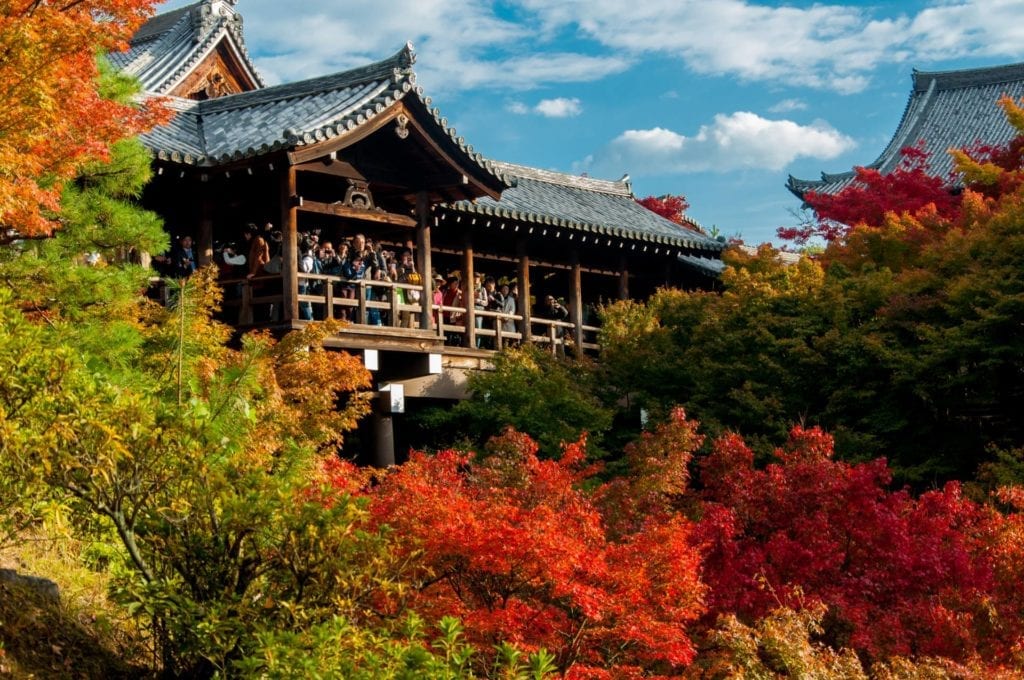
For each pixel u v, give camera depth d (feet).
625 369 75.97
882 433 67.87
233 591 27.96
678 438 47.14
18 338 26.55
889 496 43.34
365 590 28.66
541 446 68.08
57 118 38.27
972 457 66.80
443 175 72.38
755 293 74.43
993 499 59.36
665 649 33.45
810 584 40.60
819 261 91.91
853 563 42.19
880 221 105.60
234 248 69.62
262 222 75.05
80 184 47.83
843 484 42.09
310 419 49.21
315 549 27.43
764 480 43.27
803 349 69.31
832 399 68.23
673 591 35.01
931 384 66.85
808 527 41.45
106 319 43.37
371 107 66.49
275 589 28.04
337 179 72.28
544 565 32.45
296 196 64.85
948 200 103.91
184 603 27.04
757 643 33.45
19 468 26.00
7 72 35.94
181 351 35.68
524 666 29.25
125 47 40.27
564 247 91.20
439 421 72.49
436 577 33.19
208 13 105.19
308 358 51.83
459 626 28.66
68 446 26.58
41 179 41.91
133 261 61.46
